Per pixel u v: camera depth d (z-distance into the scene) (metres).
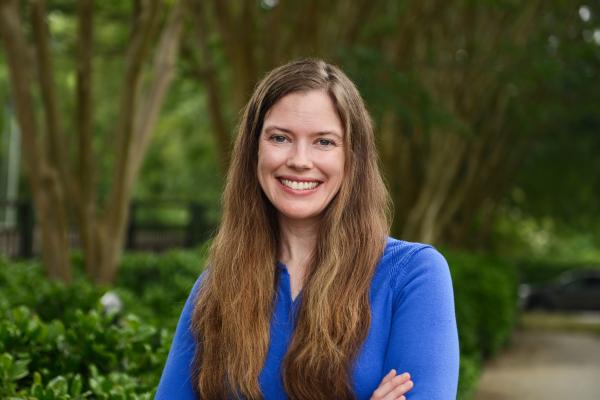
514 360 17.28
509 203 28.17
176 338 2.74
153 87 8.51
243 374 2.54
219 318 2.63
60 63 14.13
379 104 10.28
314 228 2.67
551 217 28.44
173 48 8.58
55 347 3.84
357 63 10.17
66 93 19.39
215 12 10.20
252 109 2.70
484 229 26.59
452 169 16.52
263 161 2.62
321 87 2.60
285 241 2.70
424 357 2.47
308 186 2.60
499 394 13.05
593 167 23.30
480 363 14.94
